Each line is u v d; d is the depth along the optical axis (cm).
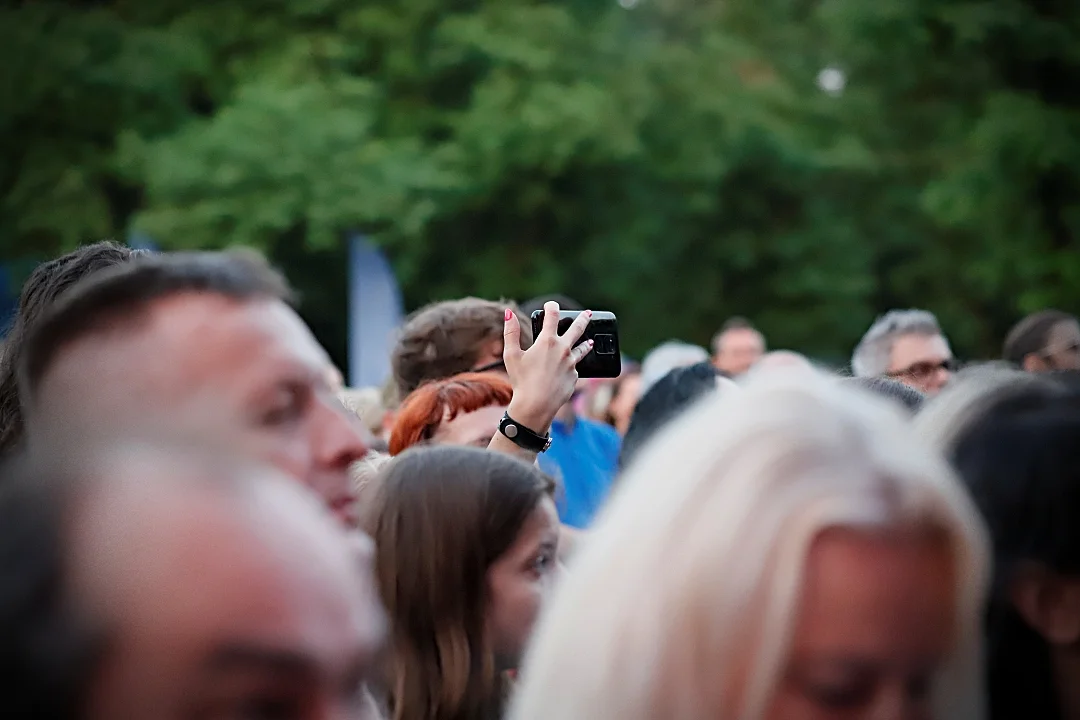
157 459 79
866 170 2252
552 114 2009
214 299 126
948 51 1873
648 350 2267
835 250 2309
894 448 125
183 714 74
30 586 74
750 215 2320
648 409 362
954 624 122
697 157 2173
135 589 74
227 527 76
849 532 119
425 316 389
